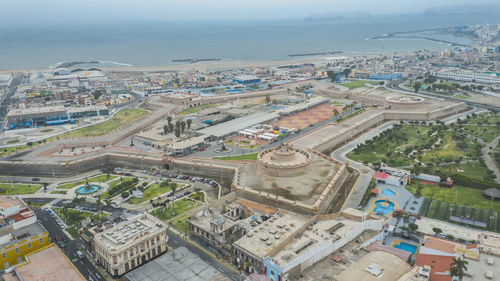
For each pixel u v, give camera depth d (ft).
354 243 581.94
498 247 542.98
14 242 570.05
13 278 497.46
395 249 563.89
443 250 541.75
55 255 546.67
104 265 563.48
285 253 522.88
